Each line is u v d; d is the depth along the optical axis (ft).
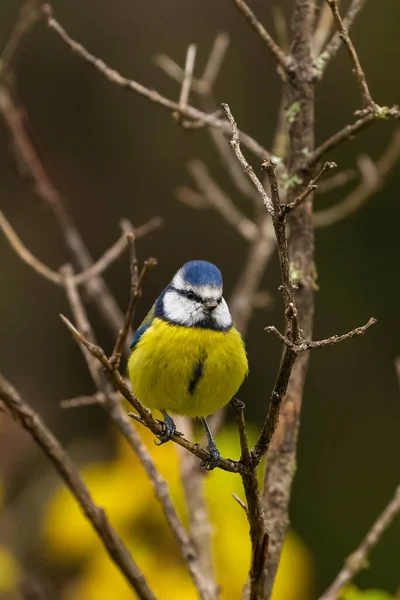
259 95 47.91
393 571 43.19
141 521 24.45
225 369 21.26
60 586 25.45
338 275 48.06
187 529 24.30
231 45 48.24
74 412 46.62
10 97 30.86
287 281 13.74
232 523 24.40
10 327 47.60
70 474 15.80
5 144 47.29
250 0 48.16
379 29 47.03
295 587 25.68
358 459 47.16
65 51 47.80
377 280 47.85
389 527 44.68
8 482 29.30
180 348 21.03
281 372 14.53
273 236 29.60
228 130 22.77
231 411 45.60
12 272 48.11
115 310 30.17
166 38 48.42
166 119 48.29
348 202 29.94
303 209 20.76
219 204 32.01
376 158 46.91
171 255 49.03
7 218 47.91
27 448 30.07
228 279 48.55
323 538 45.11
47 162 46.50
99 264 23.90
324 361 48.49
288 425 19.56
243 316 28.68
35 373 47.34
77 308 22.40
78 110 48.60
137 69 48.16
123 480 24.80
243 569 23.93
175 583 23.45
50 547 25.73
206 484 24.80
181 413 22.36
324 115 47.19
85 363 47.91
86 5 48.11
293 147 20.95
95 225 48.47
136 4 48.49
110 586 24.36
